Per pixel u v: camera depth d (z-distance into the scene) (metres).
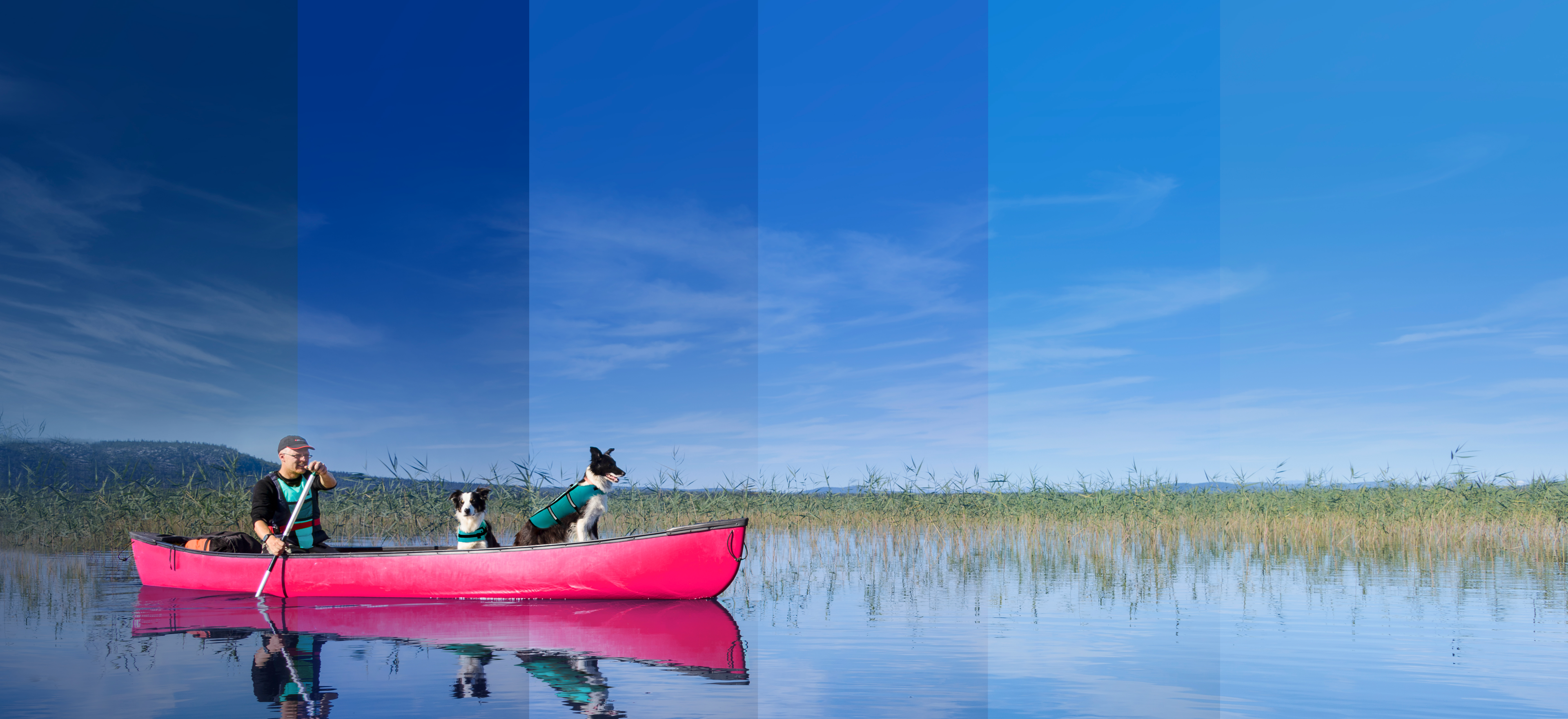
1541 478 11.38
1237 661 4.28
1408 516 11.24
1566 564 8.38
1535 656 4.42
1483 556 9.11
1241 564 8.55
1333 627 5.17
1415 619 5.45
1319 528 11.15
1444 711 3.42
